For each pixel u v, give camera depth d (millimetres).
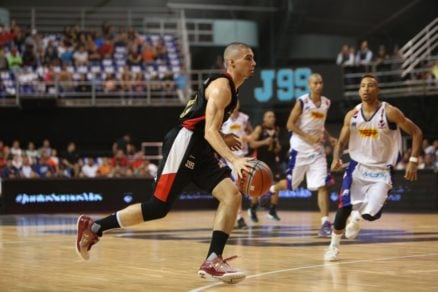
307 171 10336
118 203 18203
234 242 8898
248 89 20688
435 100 19531
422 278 5598
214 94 5219
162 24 25062
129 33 23672
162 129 21266
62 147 21203
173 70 23109
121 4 26406
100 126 21125
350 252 7605
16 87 20688
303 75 20359
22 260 7172
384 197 6957
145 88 21875
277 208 17719
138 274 6035
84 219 5602
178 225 12500
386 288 5094
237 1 26984
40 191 17953
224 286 5289
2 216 16641
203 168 5488
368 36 28562
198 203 18422
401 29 27578
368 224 12055
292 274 5902
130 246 8570
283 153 20969
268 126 12961
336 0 25109
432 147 18047
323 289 5086
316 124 10461
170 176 5418
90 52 23016
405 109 19906
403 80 20688
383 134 6953
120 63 22953
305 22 27344
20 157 18812
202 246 8555
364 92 6965
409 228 11047
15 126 20906
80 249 5594
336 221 6977
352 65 20688
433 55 22875
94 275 5992
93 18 25922
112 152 21359
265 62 28219
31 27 24750
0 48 22266
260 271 6113
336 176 16891
